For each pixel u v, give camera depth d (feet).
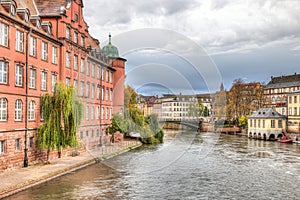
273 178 84.69
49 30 104.27
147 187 71.36
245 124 271.28
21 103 86.74
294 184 78.28
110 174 82.02
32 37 92.79
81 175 81.87
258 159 118.52
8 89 80.89
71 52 113.70
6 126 79.92
